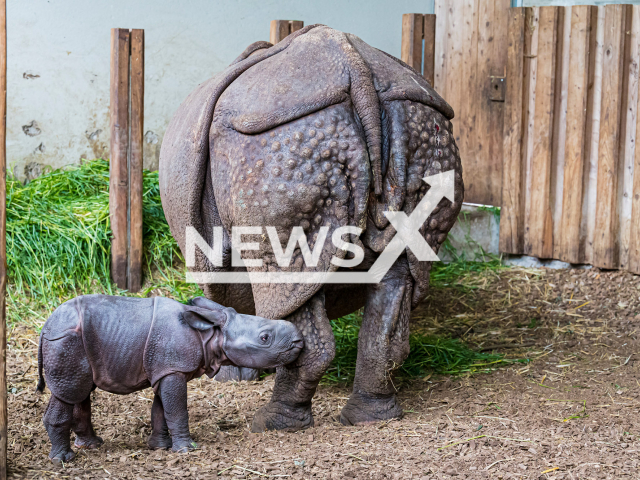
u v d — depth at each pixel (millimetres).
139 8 8070
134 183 6746
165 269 7109
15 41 7680
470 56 8391
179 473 3461
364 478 3447
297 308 3879
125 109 6668
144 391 4883
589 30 7152
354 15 8891
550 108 7500
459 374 5352
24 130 7848
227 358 3783
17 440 3977
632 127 7051
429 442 3951
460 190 4152
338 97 3727
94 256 6789
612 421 4320
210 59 8414
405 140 3838
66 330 3574
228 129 3902
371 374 4156
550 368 5457
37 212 6949
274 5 8562
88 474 3457
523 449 3869
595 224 7336
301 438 3984
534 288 7258
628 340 6016
